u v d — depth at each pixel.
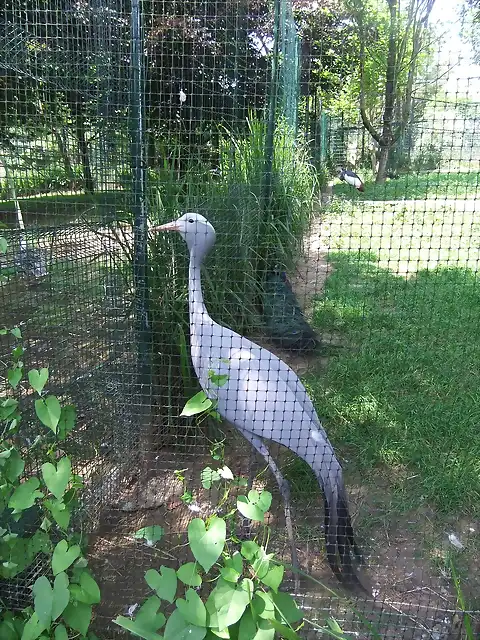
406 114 4.33
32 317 2.91
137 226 3.14
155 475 3.22
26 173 2.96
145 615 1.74
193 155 4.10
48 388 2.77
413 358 4.42
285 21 6.39
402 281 6.03
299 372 4.31
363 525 2.88
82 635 1.89
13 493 1.97
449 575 2.58
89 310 3.09
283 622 1.75
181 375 3.32
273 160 5.30
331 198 9.06
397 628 2.27
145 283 3.22
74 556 1.79
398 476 3.23
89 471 2.90
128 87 3.04
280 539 2.81
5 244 2.05
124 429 3.14
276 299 4.71
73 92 2.98
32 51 2.86
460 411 3.70
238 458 3.38
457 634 2.24
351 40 11.85
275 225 5.51
